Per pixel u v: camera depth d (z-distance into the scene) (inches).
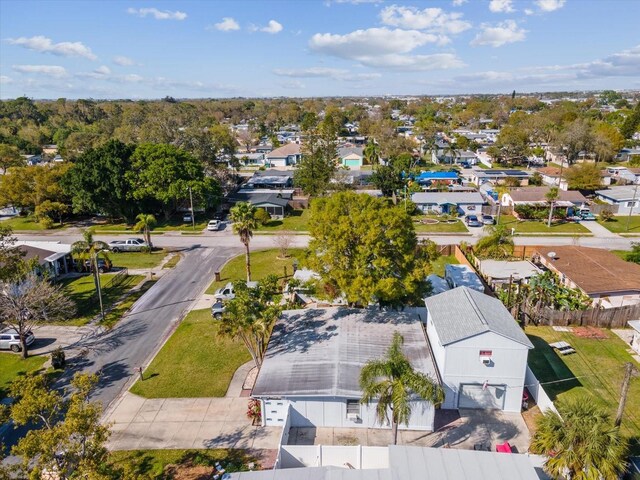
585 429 759.1
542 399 1104.8
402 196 3238.2
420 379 895.7
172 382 1238.3
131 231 2714.1
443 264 2121.1
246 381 1234.6
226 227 2783.0
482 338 1069.1
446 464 784.3
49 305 1433.3
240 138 6353.3
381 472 783.1
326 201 1408.7
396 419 901.8
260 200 3036.4
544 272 1835.6
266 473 800.3
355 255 1293.1
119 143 2768.2
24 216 3046.3
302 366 1118.4
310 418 1061.8
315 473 794.2
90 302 1760.6
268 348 1216.8
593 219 2839.6
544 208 2878.9
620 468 745.6
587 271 1806.1
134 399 1169.4
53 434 665.0
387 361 935.0
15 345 1412.4
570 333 1492.4
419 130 6314.0
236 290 1217.4
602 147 4156.0
